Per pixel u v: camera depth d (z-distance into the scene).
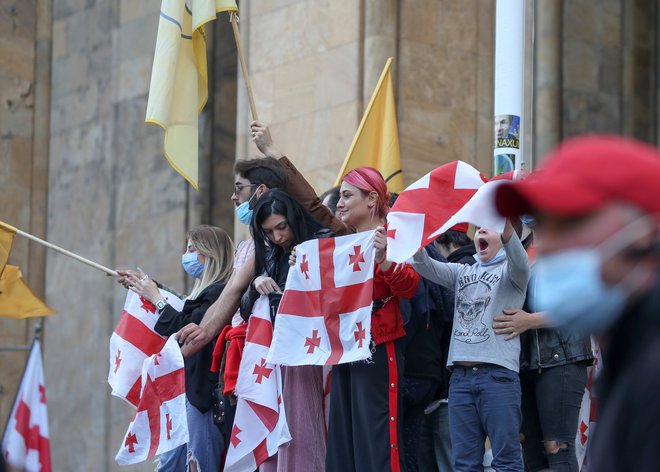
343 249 16.69
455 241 18.62
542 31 34.16
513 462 15.47
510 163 20.39
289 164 18.39
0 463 8.87
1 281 21.95
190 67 20.31
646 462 6.38
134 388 19.59
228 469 17.48
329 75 25.84
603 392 6.75
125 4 35.56
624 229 6.59
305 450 17.30
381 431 15.99
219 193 33.62
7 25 36.75
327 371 17.59
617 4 34.91
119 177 35.00
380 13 25.33
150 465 33.38
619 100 34.66
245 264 17.91
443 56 25.72
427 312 16.58
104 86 35.75
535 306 16.02
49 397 35.75
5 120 36.56
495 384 15.58
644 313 6.57
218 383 18.27
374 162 21.09
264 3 27.20
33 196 36.62
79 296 35.56
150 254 33.94
